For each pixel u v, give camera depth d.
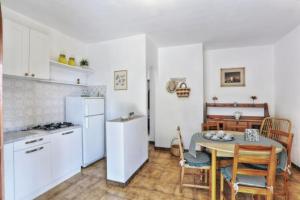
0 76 0.78
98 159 3.50
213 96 4.44
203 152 2.58
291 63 3.24
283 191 2.19
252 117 4.07
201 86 3.94
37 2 2.20
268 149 1.62
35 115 2.82
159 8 2.36
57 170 2.57
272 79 4.04
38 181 2.27
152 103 4.97
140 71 3.40
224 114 4.38
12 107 2.49
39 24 2.83
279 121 3.66
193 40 3.71
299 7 2.33
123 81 3.55
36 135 2.26
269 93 4.06
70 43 3.48
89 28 3.05
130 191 2.39
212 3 2.23
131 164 2.75
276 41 3.80
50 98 3.09
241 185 1.74
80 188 2.47
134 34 3.34
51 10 2.41
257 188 1.71
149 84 5.01
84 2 2.21
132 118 2.97
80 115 3.17
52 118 3.12
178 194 2.31
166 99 4.22
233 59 4.29
